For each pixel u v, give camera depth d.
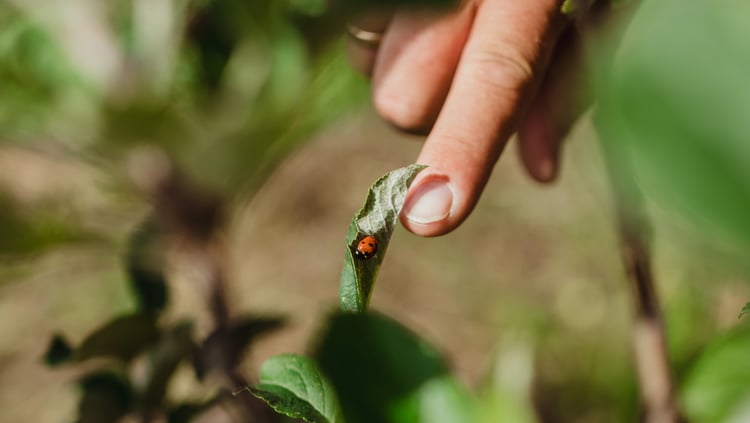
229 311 0.54
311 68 0.47
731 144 0.13
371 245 0.28
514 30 0.34
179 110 0.49
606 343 0.88
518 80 0.34
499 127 0.34
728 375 0.30
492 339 1.05
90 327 1.10
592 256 1.11
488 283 1.12
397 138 1.39
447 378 0.33
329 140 1.38
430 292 1.14
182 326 0.43
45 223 0.47
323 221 1.29
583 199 1.19
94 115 0.50
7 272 0.48
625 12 0.25
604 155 0.26
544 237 1.17
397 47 0.37
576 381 0.83
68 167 1.16
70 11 0.50
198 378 0.43
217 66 0.50
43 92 0.50
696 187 0.13
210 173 0.51
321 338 0.33
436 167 0.33
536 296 1.08
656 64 0.13
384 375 0.33
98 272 1.15
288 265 1.24
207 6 0.49
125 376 0.43
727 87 0.13
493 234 1.20
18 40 0.50
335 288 1.20
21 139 0.52
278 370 0.30
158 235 0.52
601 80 0.15
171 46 0.50
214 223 0.53
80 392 0.42
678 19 0.13
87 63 0.50
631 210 0.27
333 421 0.29
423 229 0.33
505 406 0.36
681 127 0.13
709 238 0.14
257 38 0.47
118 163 0.52
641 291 0.29
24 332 1.12
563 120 0.41
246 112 0.49
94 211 0.53
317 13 0.44
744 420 0.30
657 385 0.29
